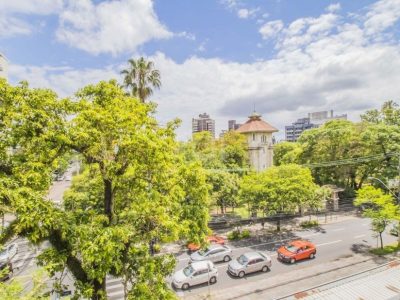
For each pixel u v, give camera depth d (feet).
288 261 65.67
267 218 89.76
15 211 21.75
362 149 114.01
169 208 33.83
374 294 41.91
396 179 108.99
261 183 82.07
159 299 28.30
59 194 120.78
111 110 27.81
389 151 106.01
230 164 121.08
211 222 92.12
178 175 37.27
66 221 26.23
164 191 33.14
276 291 52.54
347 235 85.51
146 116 30.55
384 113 130.11
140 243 30.35
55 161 25.68
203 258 65.31
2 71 120.98
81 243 24.64
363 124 122.21
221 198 88.53
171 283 56.18
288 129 563.48
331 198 115.55
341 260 66.69
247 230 87.40
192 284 54.80
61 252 26.14
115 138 26.73
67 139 24.62
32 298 20.27
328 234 86.94
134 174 28.94
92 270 24.75
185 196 43.73
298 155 133.08
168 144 31.91
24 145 24.73
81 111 26.17
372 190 72.84
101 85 29.84
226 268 63.82
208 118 478.18
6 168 24.45
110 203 29.89
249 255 62.64
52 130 24.84
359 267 62.08
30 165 23.40
